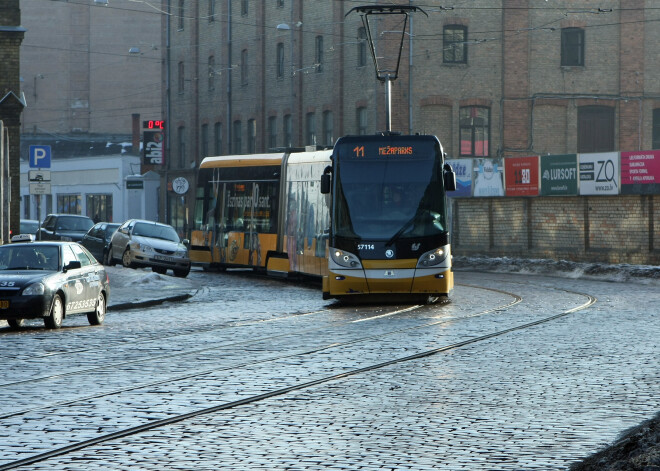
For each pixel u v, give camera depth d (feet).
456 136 224.33
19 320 86.99
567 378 52.26
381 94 224.12
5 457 36.47
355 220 98.68
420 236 97.81
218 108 285.43
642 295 107.55
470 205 189.16
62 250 87.10
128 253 155.12
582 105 230.07
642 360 58.08
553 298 104.37
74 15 394.52
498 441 38.14
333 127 239.71
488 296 108.27
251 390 49.90
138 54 397.80
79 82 395.14
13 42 167.43
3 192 144.15
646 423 40.96
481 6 225.35
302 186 127.75
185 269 154.30
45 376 55.52
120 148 357.82
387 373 54.90
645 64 232.32
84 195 341.82
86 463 35.37
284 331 77.41
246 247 147.13
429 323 80.59
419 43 222.48
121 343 71.51
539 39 228.02
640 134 232.12
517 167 174.81
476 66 225.35
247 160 149.07
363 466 34.50
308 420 42.42
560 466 34.30
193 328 81.56
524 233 176.35
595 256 160.56
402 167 100.17
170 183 307.99
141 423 42.22
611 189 154.51
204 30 291.38
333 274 98.68
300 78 250.78
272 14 261.85
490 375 53.62
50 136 385.50
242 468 34.35
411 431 40.06
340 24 236.43
